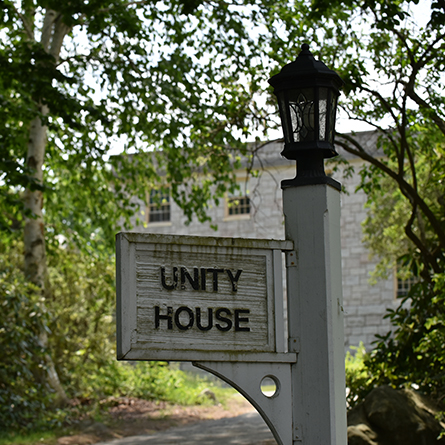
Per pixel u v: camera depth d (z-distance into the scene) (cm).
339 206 295
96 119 913
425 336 736
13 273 1093
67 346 1259
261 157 2261
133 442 962
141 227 2433
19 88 962
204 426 1129
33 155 1175
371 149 1867
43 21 1184
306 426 268
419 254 841
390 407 668
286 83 289
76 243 1358
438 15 625
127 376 1410
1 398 981
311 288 276
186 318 262
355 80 736
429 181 866
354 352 2069
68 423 1095
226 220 2309
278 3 965
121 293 254
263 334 271
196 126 991
